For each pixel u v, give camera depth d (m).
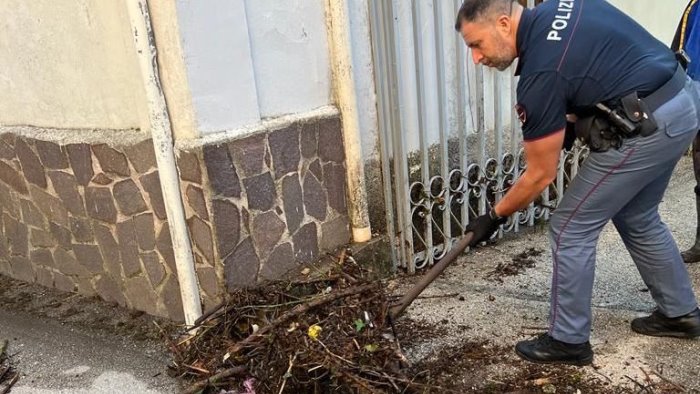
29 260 3.78
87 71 3.01
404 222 3.50
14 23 3.22
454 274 3.58
